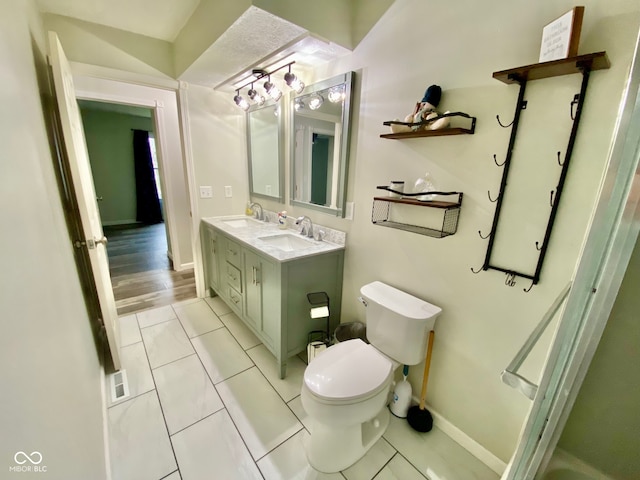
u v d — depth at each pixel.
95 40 1.99
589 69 0.87
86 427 0.96
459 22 1.18
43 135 1.19
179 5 1.74
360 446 1.34
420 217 1.46
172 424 1.47
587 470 0.59
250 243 1.95
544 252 1.05
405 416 1.57
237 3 1.34
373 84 1.59
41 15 1.74
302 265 1.75
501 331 1.22
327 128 1.91
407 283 1.58
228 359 1.98
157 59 2.25
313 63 1.91
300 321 1.85
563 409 0.56
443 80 1.27
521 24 1.01
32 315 0.62
